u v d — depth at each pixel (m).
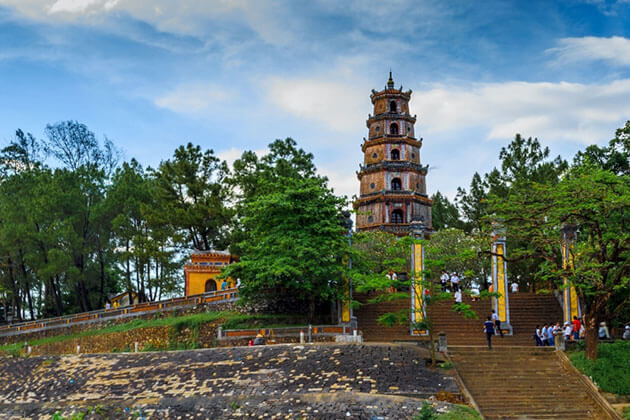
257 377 28.91
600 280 30.45
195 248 54.09
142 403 27.52
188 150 54.03
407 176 61.16
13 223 49.75
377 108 64.75
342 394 26.34
